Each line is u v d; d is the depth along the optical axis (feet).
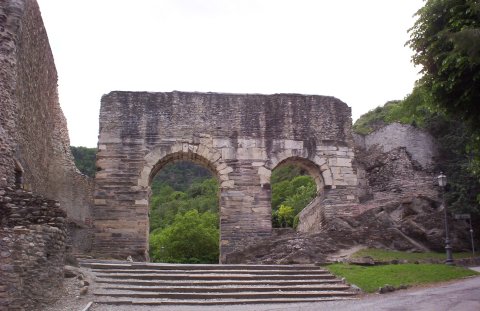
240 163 83.15
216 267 60.64
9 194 43.98
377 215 83.20
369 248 76.38
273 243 75.20
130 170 80.69
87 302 43.93
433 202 91.40
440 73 44.04
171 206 217.97
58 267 44.98
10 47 52.39
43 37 67.31
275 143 84.69
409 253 77.10
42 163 67.87
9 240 39.17
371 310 41.78
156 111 83.66
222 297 50.29
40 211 44.70
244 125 84.84
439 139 98.99
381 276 58.44
